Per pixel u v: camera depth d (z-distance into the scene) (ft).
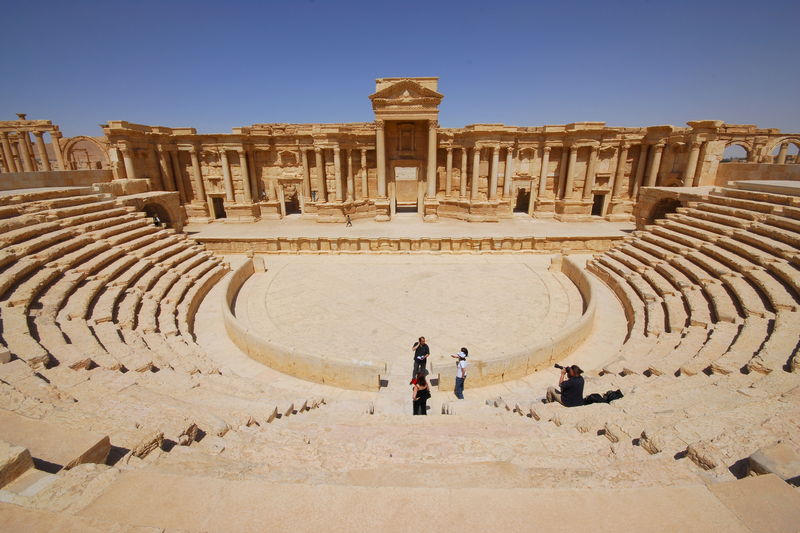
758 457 13.17
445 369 34.58
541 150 113.70
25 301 36.81
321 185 107.76
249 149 111.45
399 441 18.52
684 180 93.50
